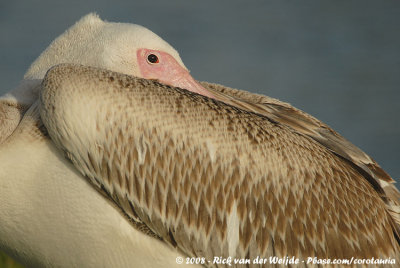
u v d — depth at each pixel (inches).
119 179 342.3
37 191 344.5
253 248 349.4
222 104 361.7
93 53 414.0
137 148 342.0
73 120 335.0
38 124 350.6
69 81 339.0
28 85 384.5
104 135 339.3
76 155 339.6
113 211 347.3
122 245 348.5
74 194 344.8
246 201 348.2
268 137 357.7
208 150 346.0
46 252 352.8
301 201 353.4
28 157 345.1
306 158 361.4
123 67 416.5
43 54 418.0
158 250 350.3
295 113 423.5
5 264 448.8
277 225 350.3
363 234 360.2
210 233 347.6
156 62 421.4
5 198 343.0
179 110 348.5
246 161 348.8
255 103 417.7
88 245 347.3
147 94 348.5
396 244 370.3
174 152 343.9
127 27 425.4
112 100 341.1
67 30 424.8
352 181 368.5
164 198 344.5
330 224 356.2
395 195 394.0
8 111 367.9
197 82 426.9
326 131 410.0
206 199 345.7
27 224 346.6
